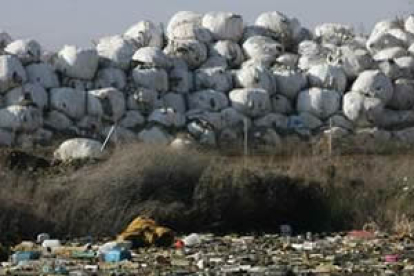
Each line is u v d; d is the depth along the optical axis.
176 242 45.72
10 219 47.22
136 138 67.19
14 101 66.69
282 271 36.91
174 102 71.62
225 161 55.75
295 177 54.59
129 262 39.94
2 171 50.66
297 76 74.81
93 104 68.31
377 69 77.12
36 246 44.25
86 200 49.03
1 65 67.25
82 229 48.19
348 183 55.53
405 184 55.50
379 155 67.38
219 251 43.50
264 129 70.75
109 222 48.53
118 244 43.25
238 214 51.97
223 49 77.44
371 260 40.19
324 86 74.62
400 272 36.94
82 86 70.06
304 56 78.38
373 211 53.75
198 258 41.00
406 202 53.94
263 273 36.56
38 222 47.81
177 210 50.09
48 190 49.25
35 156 56.94
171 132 68.25
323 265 38.75
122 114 69.06
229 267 38.47
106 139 61.97
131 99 69.81
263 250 43.81
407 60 79.50
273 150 67.38
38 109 66.81
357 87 74.44
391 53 80.88
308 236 49.53
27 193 49.06
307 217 53.94
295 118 73.06
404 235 48.81
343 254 42.16
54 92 68.31
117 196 49.53
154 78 71.12
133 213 49.03
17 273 37.31
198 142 66.88
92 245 44.56
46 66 70.06
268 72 74.00
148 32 78.81
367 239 47.88
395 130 75.25
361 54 76.94
